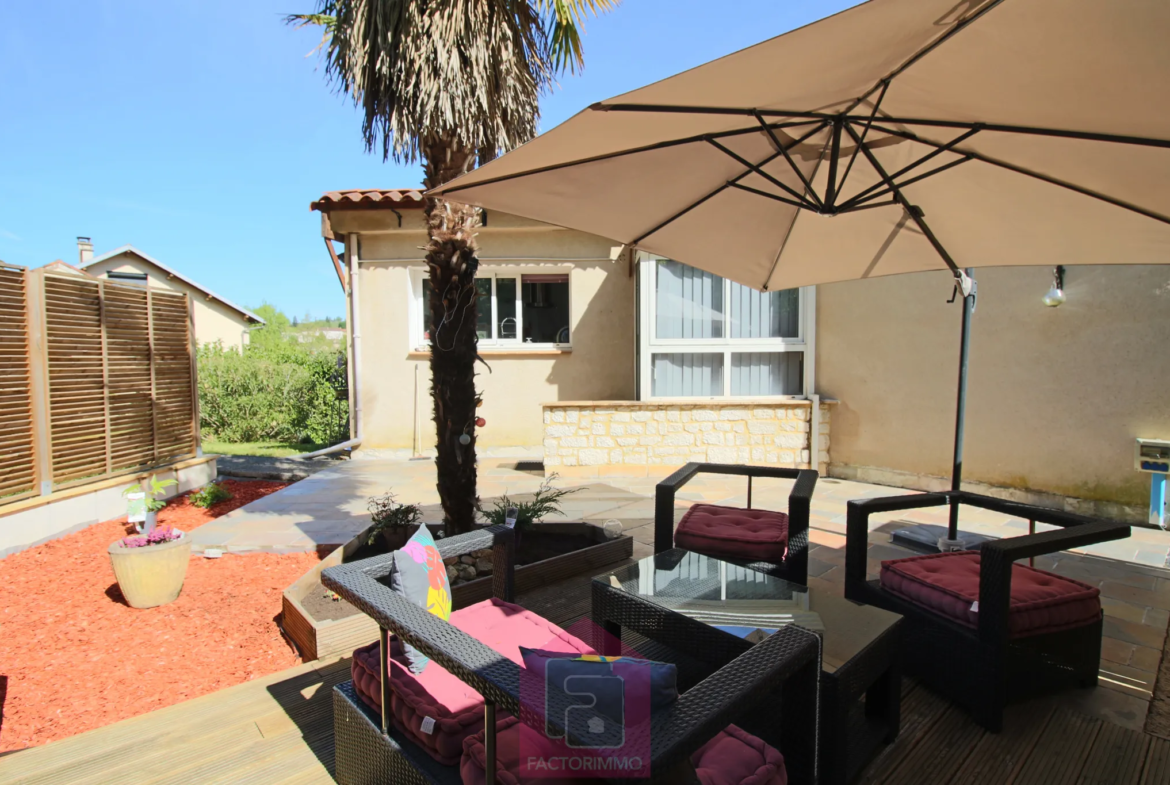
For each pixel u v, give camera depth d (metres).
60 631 3.68
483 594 3.52
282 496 6.70
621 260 9.16
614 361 9.19
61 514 5.59
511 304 9.41
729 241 3.14
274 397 12.69
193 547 4.89
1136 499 5.34
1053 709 2.47
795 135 2.37
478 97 3.54
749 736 1.62
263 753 2.23
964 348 4.32
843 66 1.73
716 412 7.90
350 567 2.16
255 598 4.11
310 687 2.71
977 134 2.15
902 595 2.76
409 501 6.43
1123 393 5.37
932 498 3.18
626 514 5.89
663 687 1.26
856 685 1.97
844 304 7.49
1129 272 5.31
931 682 2.58
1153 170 2.04
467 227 3.85
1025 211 2.53
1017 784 2.03
